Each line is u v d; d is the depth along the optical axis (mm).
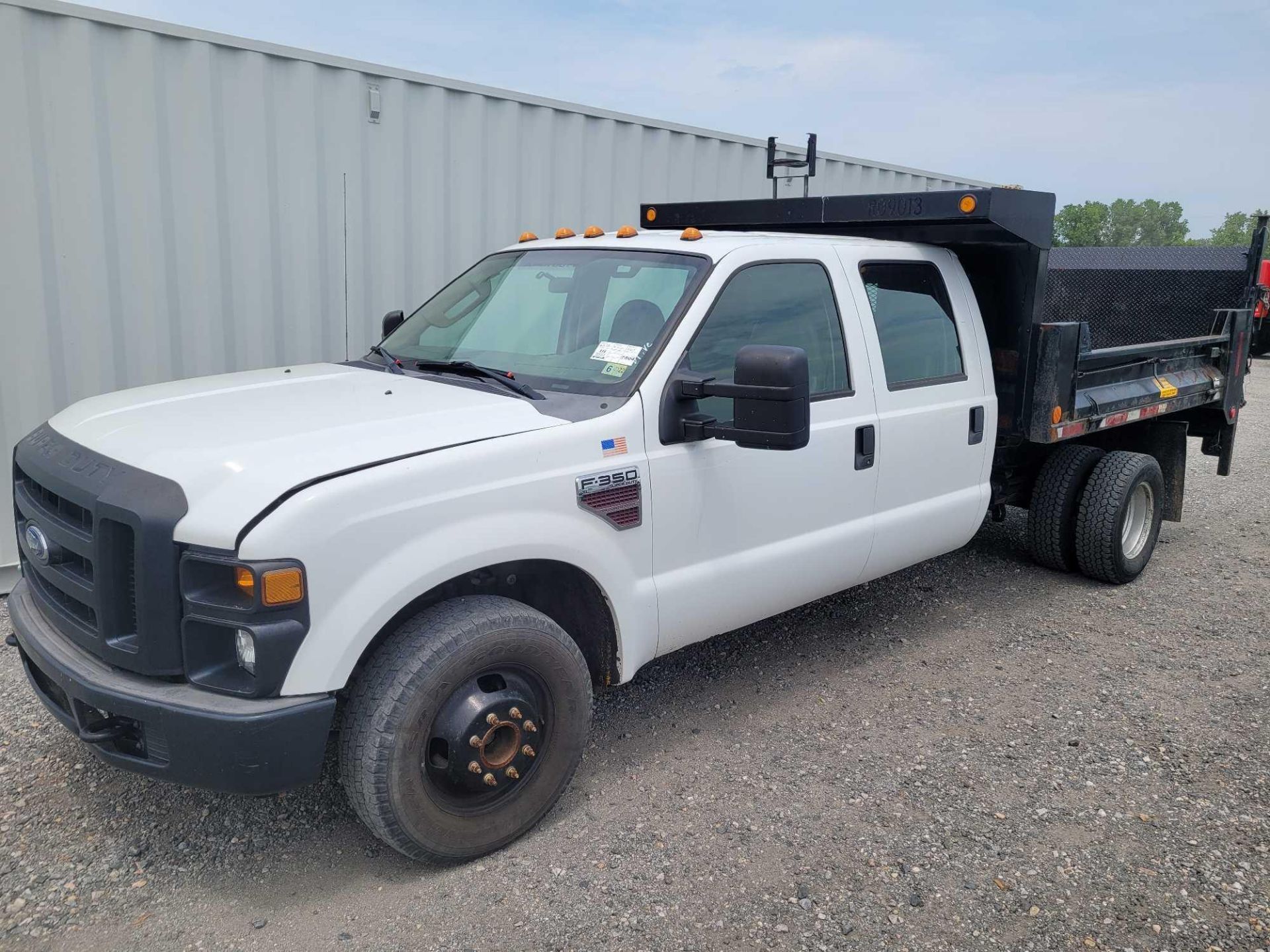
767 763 3752
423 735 2859
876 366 4262
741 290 3773
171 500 2654
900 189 10172
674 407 3445
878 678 4547
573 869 3082
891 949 2750
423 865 3107
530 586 3543
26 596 3324
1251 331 6711
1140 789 3600
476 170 6668
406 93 6262
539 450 3092
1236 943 2775
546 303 3939
